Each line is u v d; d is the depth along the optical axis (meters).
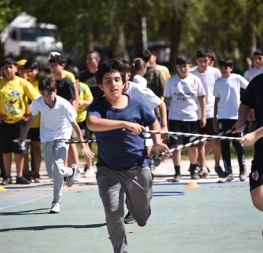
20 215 17.14
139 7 45.97
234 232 14.66
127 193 11.90
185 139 22.22
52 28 60.38
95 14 45.62
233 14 40.84
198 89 22.22
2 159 22.97
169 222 15.78
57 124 17.44
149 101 14.76
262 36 48.72
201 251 13.13
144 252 13.14
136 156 11.73
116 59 11.71
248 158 27.53
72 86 21.55
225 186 20.92
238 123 12.27
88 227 15.48
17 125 22.36
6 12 33.78
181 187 20.97
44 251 13.42
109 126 11.40
